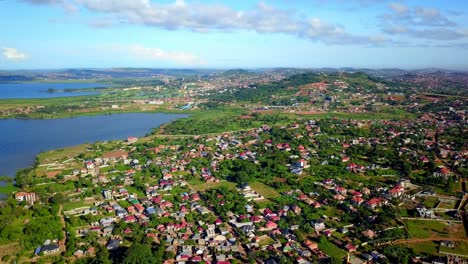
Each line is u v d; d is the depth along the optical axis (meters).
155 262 195.88
